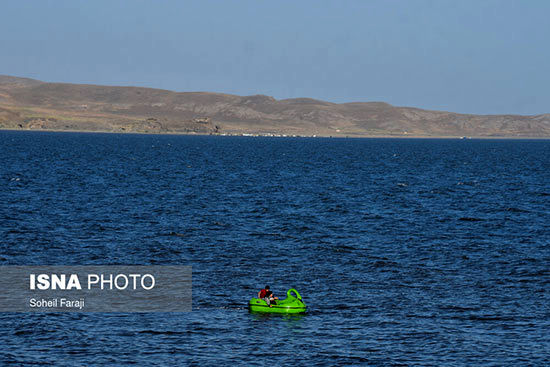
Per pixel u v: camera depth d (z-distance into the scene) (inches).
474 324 1834.4
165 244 2849.4
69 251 2684.5
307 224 3410.4
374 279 2297.0
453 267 2480.3
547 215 3836.1
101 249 2733.8
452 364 1574.8
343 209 3971.5
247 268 2443.4
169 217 3560.5
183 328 1795.0
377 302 2025.1
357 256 2662.4
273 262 2544.3
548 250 2800.2
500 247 2854.3
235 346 1674.5
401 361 1589.6
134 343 1686.8
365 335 1749.5
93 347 1656.0
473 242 2967.5
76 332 1754.4
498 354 1630.2
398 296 2090.3
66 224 3267.7
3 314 1881.2
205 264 2500.0
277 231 3201.3
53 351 1626.5
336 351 1646.2
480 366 1563.7
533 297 2086.6
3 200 4010.8
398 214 3799.2
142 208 3868.1
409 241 2979.8
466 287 2197.3
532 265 2513.5
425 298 2071.9
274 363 1577.3
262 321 1852.9
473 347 1672.0
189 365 1561.3
